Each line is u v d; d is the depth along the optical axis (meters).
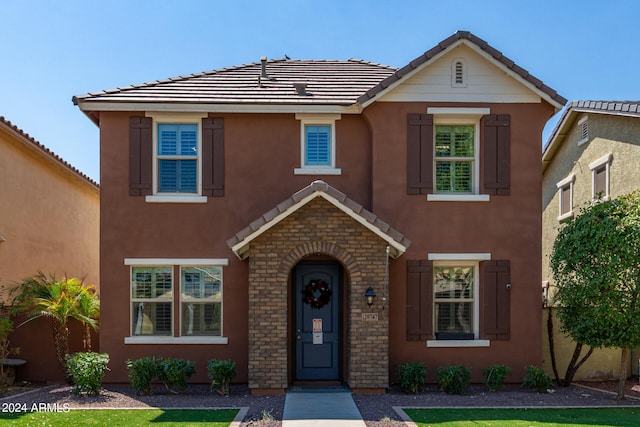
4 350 11.16
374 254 10.41
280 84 12.83
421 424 8.14
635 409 9.33
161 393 10.38
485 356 11.32
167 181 11.80
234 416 8.57
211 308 11.59
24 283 12.13
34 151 14.45
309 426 8.04
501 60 11.37
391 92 11.55
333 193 10.16
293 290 11.41
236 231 11.59
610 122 14.51
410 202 11.50
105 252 11.46
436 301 11.61
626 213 9.82
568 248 10.51
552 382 11.82
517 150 11.62
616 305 9.62
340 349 11.34
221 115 11.73
